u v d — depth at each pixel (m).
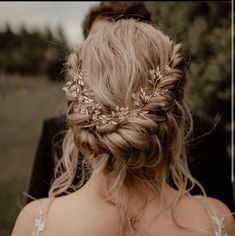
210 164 2.41
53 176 2.45
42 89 10.99
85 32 2.58
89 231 1.52
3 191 7.03
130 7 2.54
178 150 1.64
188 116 1.76
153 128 1.52
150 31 1.62
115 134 1.51
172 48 1.62
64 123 2.46
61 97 10.32
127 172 1.59
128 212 1.55
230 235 1.63
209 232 1.57
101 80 1.54
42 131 2.50
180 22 4.13
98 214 1.54
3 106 10.34
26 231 1.60
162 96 1.55
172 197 1.62
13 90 11.02
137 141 1.50
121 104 1.53
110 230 1.52
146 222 1.54
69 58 1.71
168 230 1.54
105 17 2.49
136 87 1.54
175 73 1.58
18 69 11.52
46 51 11.41
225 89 3.74
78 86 1.59
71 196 1.62
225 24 3.76
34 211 1.62
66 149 1.87
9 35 11.69
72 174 1.84
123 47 1.56
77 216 1.55
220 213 1.63
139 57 1.55
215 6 3.85
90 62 1.56
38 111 9.95
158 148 1.55
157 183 1.60
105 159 1.56
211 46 3.85
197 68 3.85
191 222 1.57
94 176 1.56
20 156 8.46
